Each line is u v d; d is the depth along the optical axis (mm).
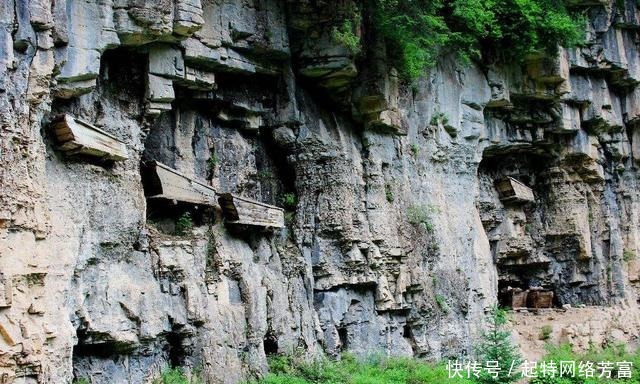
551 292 35844
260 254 21188
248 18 20703
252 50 21062
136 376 16531
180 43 18469
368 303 24312
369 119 24391
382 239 24531
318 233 23234
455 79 28906
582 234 35844
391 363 23516
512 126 33156
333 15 21719
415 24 23156
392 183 25766
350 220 23500
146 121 18109
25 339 12633
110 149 15969
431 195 27484
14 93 13086
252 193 22281
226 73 21062
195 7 17562
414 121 27109
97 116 16781
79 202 15250
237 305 19406
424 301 26125
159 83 18125
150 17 16625
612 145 36719
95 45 15836
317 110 23594
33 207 13250
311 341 21844
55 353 13305
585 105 34562
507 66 31047
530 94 31875
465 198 29719
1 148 12641
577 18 32562
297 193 23297
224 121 21672
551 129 34000
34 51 13602
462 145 29594
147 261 17172
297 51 22406
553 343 32188
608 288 36312
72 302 14797
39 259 13266
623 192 37500
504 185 34719
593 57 33844
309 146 23156
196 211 19422
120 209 16516
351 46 21688
